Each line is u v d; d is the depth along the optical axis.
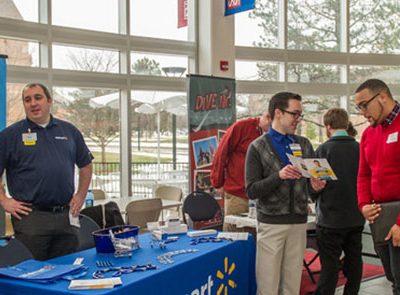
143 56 6.77
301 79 7.84
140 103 6.69
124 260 2.52
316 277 4.71
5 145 3.05
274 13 7.72
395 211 2.37
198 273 2.59
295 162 2.77
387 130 2.42
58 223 3.06
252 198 3.02
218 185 4.25
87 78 6.18
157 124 6.85
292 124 3.01
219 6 7.04
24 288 2.09
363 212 2.49
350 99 8.05
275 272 3.00
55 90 6.02
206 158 6.70
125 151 6.60
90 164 3.45
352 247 3.52
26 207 3.01
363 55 8.05
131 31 6.63
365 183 2.65
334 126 3.45
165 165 6.94
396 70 8.22
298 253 3.05
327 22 7.99
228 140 4.12
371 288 4.38
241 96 7.54
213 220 5.20
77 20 6.17
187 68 7.21
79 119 6.26
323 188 3.25
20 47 5.75
